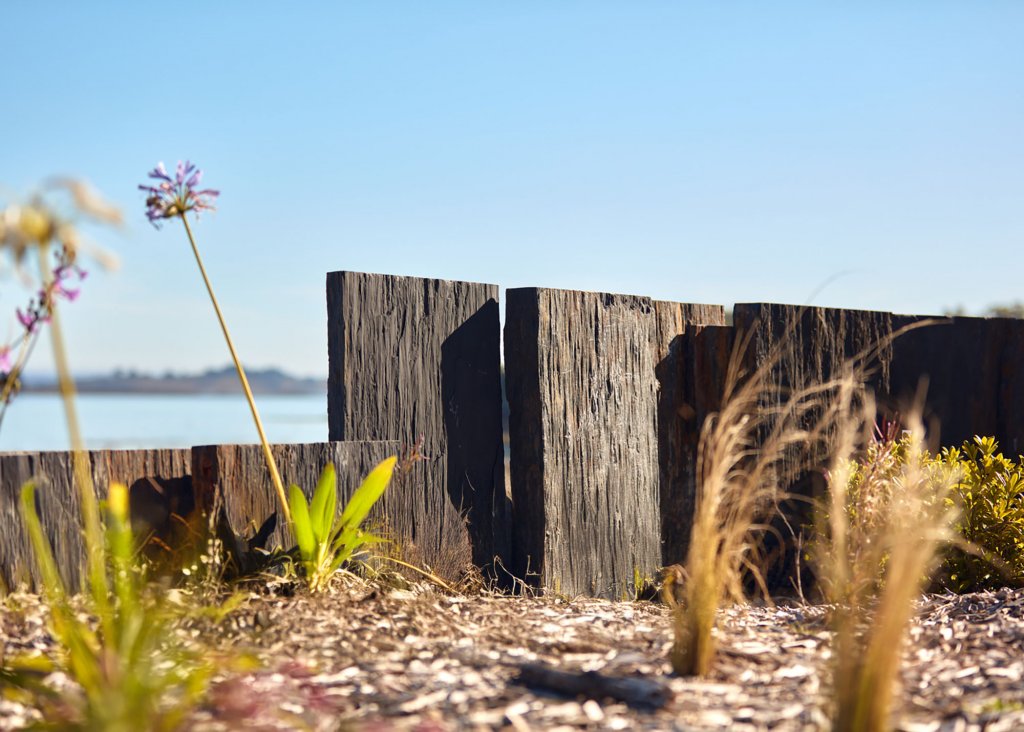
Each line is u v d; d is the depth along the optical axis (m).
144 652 2.78
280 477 4.36
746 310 5.96
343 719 2.75
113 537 2.96
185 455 4.32
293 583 4.06
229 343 4.16
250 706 2.69
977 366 7.18
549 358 5.11
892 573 2.58
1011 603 4.23
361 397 4.63
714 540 3.36
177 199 3.92
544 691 3.06
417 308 4.85
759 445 5.86
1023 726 2.71
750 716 2.84
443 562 4.81
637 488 5.52
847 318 6.47
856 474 5.12
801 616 4.28
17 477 3.77
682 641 3.31
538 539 5.06
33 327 3.16
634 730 2.72
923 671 3.36
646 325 5.62
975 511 5.04
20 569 3.75
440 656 3.42
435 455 4.89
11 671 2.99
